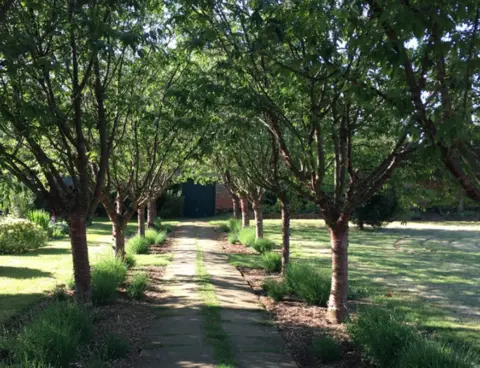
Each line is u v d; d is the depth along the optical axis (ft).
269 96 20.22
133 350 19.20
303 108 20.02
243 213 71.41
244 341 20.80
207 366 17.47
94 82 23.68
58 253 48.88
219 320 23.93
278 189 33.14
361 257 53.26
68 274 35.73
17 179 22.18
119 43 22.71
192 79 21.01
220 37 18.57
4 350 17.60
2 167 20.20
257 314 25.64
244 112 19.19
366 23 11.43
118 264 32.60
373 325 18.33
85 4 18.85
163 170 43.78
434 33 9.69
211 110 21.47
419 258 53.78
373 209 83.71
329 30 15.10
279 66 16.37
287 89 19.03
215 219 113.29
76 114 21.59
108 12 19.77
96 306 25.63
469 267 47.26
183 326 22.74
